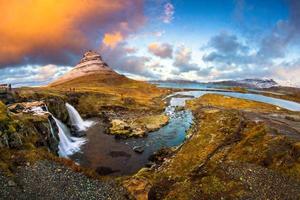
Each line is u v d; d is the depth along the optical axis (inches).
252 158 1654.8
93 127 3868.1
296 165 1465.3
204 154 1924.2
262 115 3348.9
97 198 1359.5
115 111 5123.0
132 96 7701.8
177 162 1931.6
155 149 2723.9
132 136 3238.2
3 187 1279.5
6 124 1748.3
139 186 1649.9
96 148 2787.9
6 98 2972.4
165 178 1695.4
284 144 1699.1
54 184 1391.5
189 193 1416.1
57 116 3535.9
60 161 1617.9
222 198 1320.1
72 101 4813.0
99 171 2159.2
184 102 7091.5
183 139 3093.0
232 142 2041.1
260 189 1348.4
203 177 1536.7
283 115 3464.6
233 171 1536.7
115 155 2551.7
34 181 1387.8
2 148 1587.1
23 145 1760.6
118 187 1513.3
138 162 2362.2
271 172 1466.5
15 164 1496.1
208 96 6432.1
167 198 1429.6
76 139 3164.4
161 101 7313.0
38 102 3051.2
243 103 5452.8
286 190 1314.0
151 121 4003.4
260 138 1884.8
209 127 2561.5
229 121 2603.3
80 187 1417.3
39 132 2220.7
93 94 5851.4
